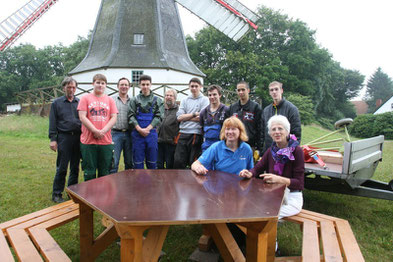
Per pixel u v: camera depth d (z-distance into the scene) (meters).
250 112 3.94
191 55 30.91
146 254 1.82
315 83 31.30
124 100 4.29
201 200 1.81
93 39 17.86
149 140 4.09
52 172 5.63
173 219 1.46
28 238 1.97
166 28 17.39
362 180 3.72
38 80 46.72
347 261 1.77
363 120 23.86
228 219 1.50
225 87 28.66
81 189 2.02
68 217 2.34
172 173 2.62
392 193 3.37
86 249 2.27
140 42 16.67
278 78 28.09
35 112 15.17
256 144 4.07
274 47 30.53
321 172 3.36
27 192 4.36
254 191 2.06
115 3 17.42
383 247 3.03
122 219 1.45
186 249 2.90
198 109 4.23
